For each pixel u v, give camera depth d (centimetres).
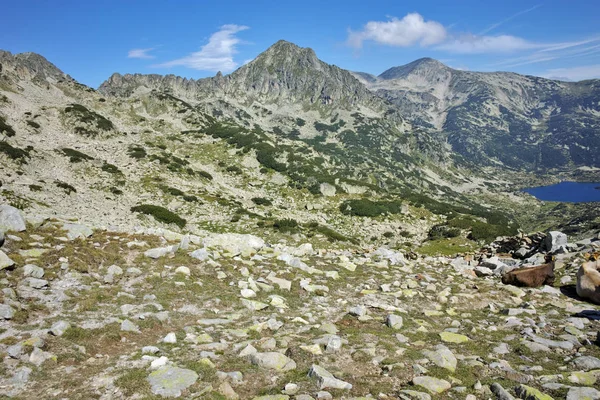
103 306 1256
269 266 1977
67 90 15250
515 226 12269
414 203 11262
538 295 1788
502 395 818
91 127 10962
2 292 1157
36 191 5869
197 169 10538
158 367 884
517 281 2003
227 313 1341
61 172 7412
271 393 804
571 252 2498
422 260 2772
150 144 11394
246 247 2278
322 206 9912
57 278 1379
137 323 1145
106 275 1487
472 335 1252
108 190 7256
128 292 1395
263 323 1222
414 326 1320
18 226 1655
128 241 1912
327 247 6306
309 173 11719
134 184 8006
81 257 1559
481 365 986
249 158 12362
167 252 1827
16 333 983
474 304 1656
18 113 10338
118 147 10331
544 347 1123
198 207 7688
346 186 11538
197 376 846
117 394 770
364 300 1636
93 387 795
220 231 6619
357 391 820
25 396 752
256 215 7894
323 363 959
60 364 888
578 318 1417
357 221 9106
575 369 986
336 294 1717
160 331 1142
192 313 1316
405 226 9044
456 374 934
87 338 1022
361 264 2364
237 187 10331
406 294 1722
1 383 784
